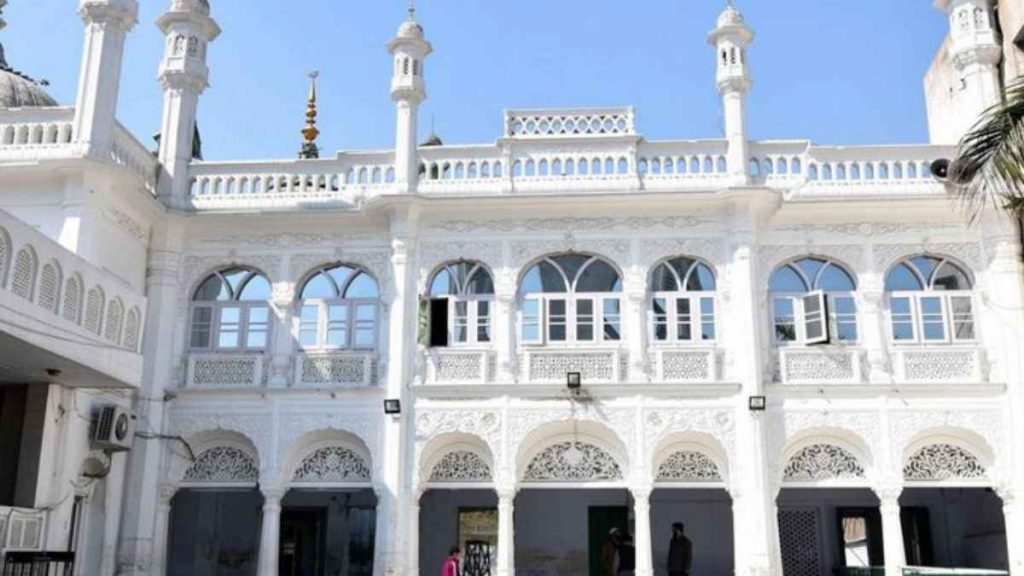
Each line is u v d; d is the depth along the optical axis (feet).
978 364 58.80
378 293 62.85
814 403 58.80
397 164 63.16
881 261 61.00
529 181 62.69
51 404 51.98
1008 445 57.31
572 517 71.51
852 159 62.49
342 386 60.75
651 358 59.88
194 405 61.46
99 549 56.70
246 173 64.95
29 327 43.29
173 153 64.39
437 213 62.64
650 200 60.70
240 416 61.05
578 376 58.34
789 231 61.82
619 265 61.52
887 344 59.93
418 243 62.49
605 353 59.77
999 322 58.80
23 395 52.03
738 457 57.57
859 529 71.26
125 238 60.03
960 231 60.90
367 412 60.39
